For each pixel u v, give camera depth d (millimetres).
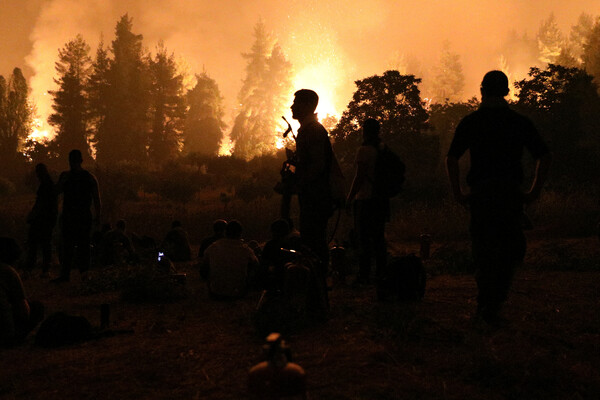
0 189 57531
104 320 5754
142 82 89688
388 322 5102
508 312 5770
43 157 83438
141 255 11961
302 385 2598
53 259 14695
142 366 4258
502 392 3494
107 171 34031
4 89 86625
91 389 3803
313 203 5836
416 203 25453
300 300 5234
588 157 36469
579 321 5309
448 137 55906
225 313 6316
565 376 3699
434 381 3701
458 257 9734
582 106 51500
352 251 9820
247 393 3559
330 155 5859
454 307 6113
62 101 87750
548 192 22234
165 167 67500
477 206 5098
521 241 5113
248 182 41625
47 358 4664
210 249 7480
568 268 9109
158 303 7371
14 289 5258
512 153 5082
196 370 4105
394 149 40000
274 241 6832
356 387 3584
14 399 3682
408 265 6543
